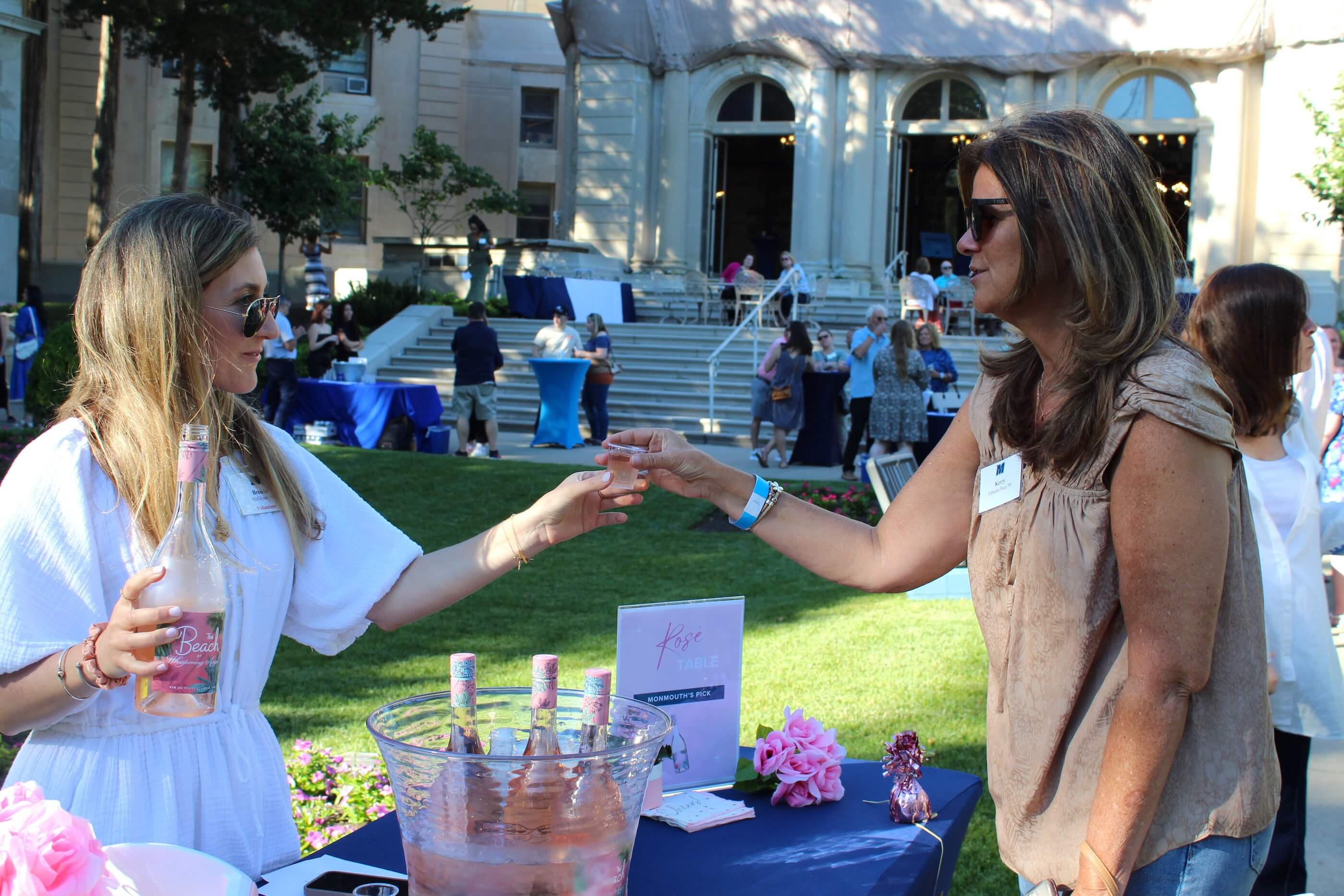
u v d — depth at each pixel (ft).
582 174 83.41
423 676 18.35
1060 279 5.90
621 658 7.56
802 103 79.77
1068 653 5.87
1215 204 73.82
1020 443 6.14
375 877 6.00
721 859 6.84
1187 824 5.76
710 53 80.64
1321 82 70.18
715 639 7.95
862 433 41.22
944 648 20.03
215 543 6.36
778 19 78.84
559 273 76.69
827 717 16.40
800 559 7.57
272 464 6.97
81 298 6.41
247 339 6.57
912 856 6.91
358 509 7.38
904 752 7.60
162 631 5.38
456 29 106.01
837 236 80.28
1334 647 9.43
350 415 43.93
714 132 82.69
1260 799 5.83
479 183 90.33
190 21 65.57
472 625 21.47
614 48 81.61
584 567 26.40
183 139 74.08
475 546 7.42
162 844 5.11
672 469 7.58
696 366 62.13
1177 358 5.67
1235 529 5.86
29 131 84.02
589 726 5.73
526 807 4.95
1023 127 5.95
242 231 6.52
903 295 65.92
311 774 13.14
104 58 78.64
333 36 69.31
